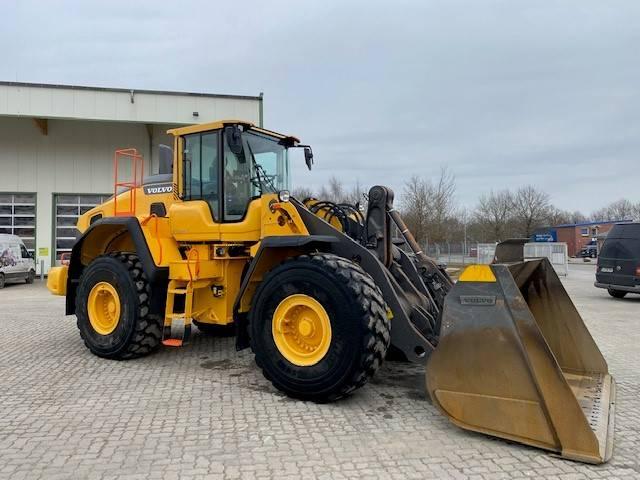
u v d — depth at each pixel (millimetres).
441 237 30344
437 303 4750
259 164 5500
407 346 4039
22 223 19734
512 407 3227
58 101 17859
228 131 4922
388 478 2832
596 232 52344
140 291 5441
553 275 4523
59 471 2934
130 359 5641
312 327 4102
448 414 3436
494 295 3326
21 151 19688
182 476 2869
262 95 18906
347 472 2904
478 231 47438
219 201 5234
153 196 5875
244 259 5348
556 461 3029
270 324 4273
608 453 3027
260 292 4328
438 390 3463
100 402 4164
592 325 8219
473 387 3354
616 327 8016
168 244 5547
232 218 5281
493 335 3305
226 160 5281
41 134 19781
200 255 5379
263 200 4875
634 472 2895
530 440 3160
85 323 5793
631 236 11820
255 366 5371
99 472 2920
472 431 3451
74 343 6598
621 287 11883
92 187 20078
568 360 4480
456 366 3408
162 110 18422
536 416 3152
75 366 5371
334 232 4465
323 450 3199
